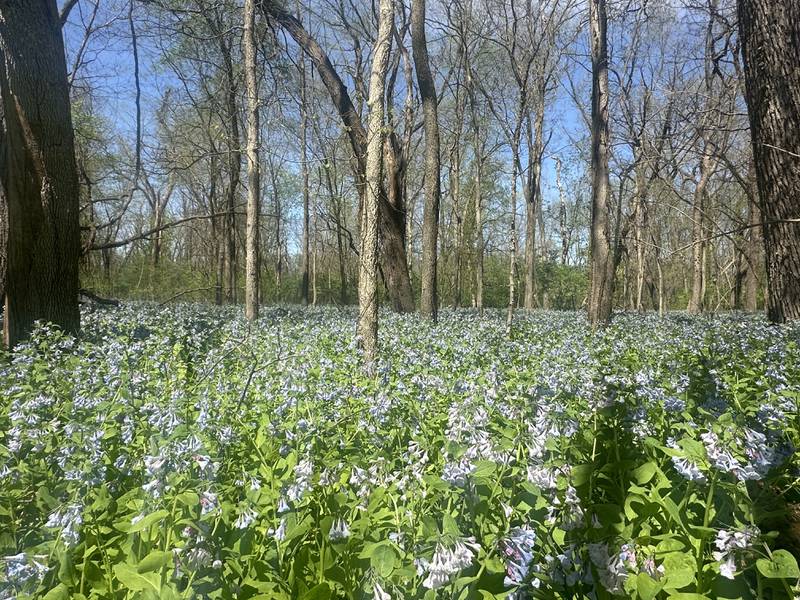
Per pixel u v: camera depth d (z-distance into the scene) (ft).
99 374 18.30
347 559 7.68
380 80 24.22
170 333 30.50
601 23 43.11
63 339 24.18
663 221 93.50
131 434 12.23
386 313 48.98
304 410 13.53
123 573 7.04
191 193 110.32
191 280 90.12
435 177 46.62
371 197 23.68
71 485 8.92
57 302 27.25
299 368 17.40
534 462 9.09
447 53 74.84
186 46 55.21
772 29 26.68
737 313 62.23
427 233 46.50
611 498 9.63
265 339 28.68
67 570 7.28
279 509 8.21
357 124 49.14
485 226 122.21
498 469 8.84
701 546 7.33
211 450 10.38
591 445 11.54
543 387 11.71
